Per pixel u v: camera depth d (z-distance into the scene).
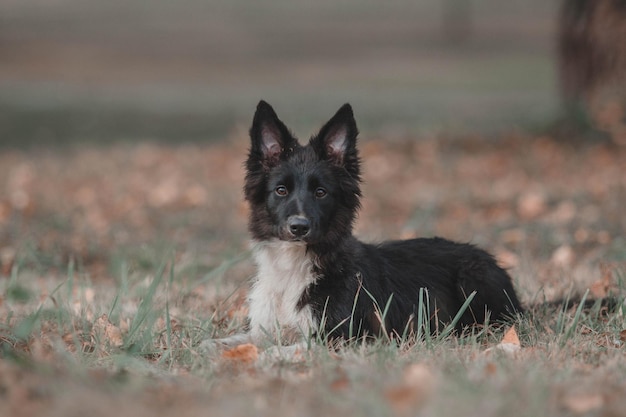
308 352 7.71
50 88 47.69
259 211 9.12
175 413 5.89
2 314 9.77
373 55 67.25
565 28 22.88
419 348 7.91
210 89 48.28
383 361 7.16
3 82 50.25
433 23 82.50
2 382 6.47
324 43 73.50
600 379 6.78
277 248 8.90
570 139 22.88
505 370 6.91
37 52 63.59
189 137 29.08
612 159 20.48
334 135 9.20
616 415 5.96
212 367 7.39
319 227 8.65
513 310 9.45
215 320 9.45
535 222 15.12
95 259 13.55
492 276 9.43
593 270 11.85
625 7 21.78
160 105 39.59
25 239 14.00
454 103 38.06
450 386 6.28
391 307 8.87
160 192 17.83
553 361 7.41
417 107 36.38
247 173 9.31
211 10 90.56
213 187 19.33
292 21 85.88
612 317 8.98
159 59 63.81
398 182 19.50
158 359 7.96
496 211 16.08
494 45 71.50
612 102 22.80
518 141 23.27
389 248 9.49
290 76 56.03
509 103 37.16
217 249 14.04
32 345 8.02
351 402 6.07
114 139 28.73
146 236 14.94
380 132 26.33
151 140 28.25
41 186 19.47
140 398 6.19
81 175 21.00
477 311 9.33
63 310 9.17
